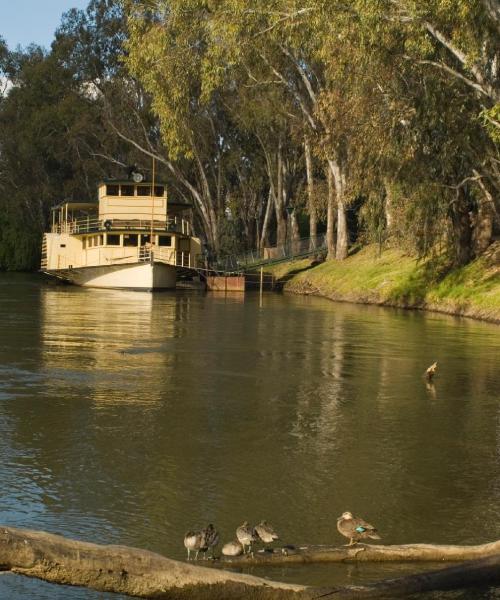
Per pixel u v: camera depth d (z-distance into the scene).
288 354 24.73
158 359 23.08
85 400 16.88
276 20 31.38
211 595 6.71
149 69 40.12
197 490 11.07
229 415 15.84
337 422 15.41
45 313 37.81
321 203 65.25
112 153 84.75
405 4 27.55
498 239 47.47
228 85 60.53
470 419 15.84
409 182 41.12
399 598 7.57
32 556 6.23
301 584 8.02
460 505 10.70
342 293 52.03
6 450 12.76
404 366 22.55
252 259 73.25
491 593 7.79
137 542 9.16
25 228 96.00
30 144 85.12
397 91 36.66
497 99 28.97
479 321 37.06
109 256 59.28
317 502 10.70
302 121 57.62
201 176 75.75
